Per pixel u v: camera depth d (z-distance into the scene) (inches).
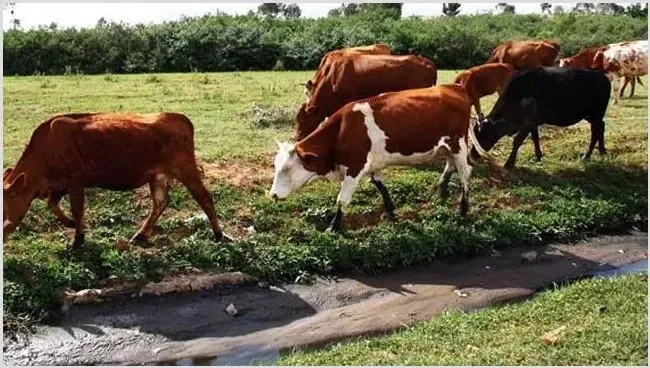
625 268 370.6
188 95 716.0
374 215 400.5
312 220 388.8
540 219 407.5
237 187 411.8
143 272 327.6
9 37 996.6
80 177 332.5
